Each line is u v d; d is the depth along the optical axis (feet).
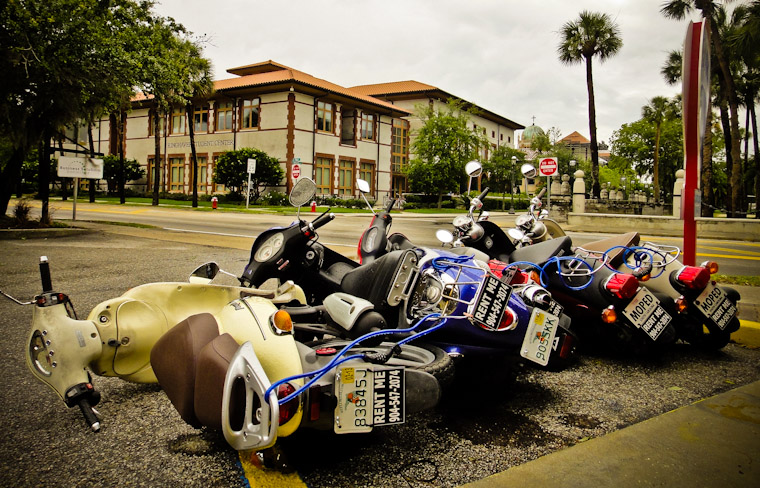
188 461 9.18
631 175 246.88
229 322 9.18
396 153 163.02
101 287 23.27
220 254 33.99
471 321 10.90
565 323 12.73
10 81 42.78
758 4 82.07
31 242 39.29
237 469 8.96
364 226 66.33
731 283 24.54
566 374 14.29
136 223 57.26
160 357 9.23
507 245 17.38
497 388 13.23
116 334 10.17
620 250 14.66
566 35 108.88
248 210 98.27
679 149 213.46
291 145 125.08
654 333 13.87
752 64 96.48
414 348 10.64
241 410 7.82
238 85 128.36
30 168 145.38
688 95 16.03
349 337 10.17
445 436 10.50
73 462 9.05
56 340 9.39
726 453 9.55
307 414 8.09
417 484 8.61
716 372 14.37
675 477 8.74
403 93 184.14
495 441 10.28
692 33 15.88
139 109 151.53
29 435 10.00
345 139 146.92
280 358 8.27
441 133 143.74
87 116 50.93
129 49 50.26
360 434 10.48
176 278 25.46
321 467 9.12
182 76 61.11
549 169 46.93
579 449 9.76
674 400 12.37
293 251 13.37
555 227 19.90
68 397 9.12
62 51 42.29
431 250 12.94
